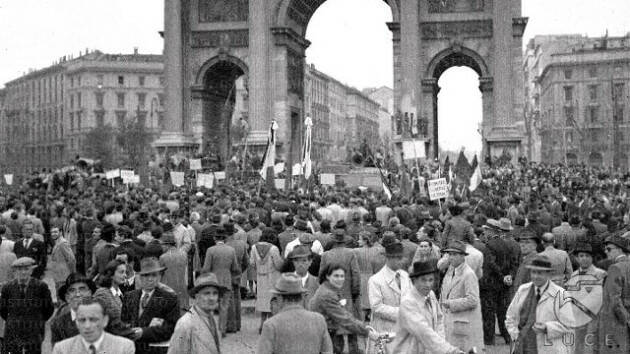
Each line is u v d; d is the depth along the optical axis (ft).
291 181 241.96
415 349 45.55
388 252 53.93
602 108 628.28
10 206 141.18
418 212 117.19
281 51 262.88
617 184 215.31
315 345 40.60
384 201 133.49
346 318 51.39
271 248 84.64
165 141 264.31
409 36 247.70
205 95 273.75
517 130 243.19
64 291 49.49
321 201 130.41
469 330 56.59
